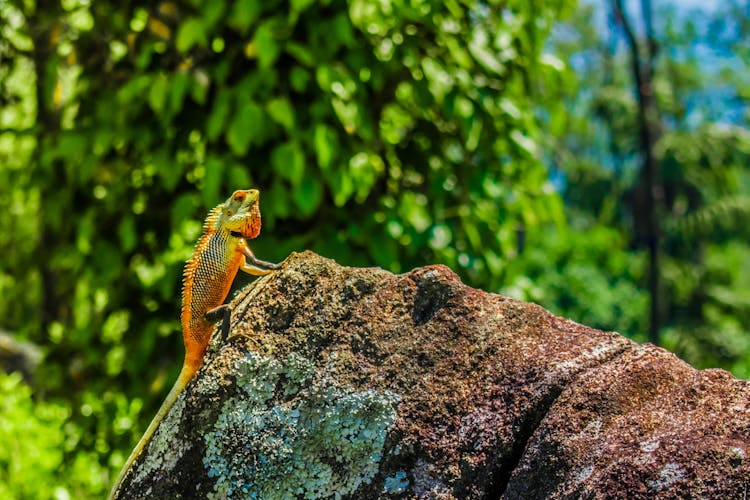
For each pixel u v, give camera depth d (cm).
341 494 291
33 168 616
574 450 263
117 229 582
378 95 566
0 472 574
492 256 569
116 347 593
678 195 1709
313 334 312
